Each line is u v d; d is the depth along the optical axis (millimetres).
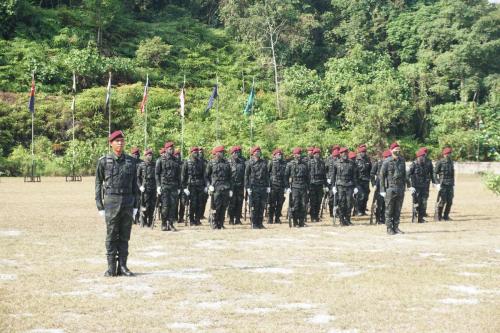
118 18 83875
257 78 79688
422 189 21203
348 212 20359
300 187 19875
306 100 72562
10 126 58812
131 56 78625
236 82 76375
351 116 68188
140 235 17250
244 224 21062
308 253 13906
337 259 13055
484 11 81750
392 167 17562
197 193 20250
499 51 81375
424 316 8477
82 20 79062
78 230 17781
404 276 11141
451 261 12812
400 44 87125
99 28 77938
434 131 71688
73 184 41250
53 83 67688
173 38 83250
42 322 8141
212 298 9508
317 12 90562
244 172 20906
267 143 61656
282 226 20234
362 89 68812
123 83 71438
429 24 84000
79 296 9633
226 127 62844
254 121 65250
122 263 11328
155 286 10344
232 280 10766
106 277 11102
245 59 82062
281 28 80125
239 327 7938
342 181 20156
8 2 73188
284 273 11445
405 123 72125
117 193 11195
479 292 9961
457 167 63125
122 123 62938
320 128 69312
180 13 94062
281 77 78750
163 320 8266
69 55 70188
